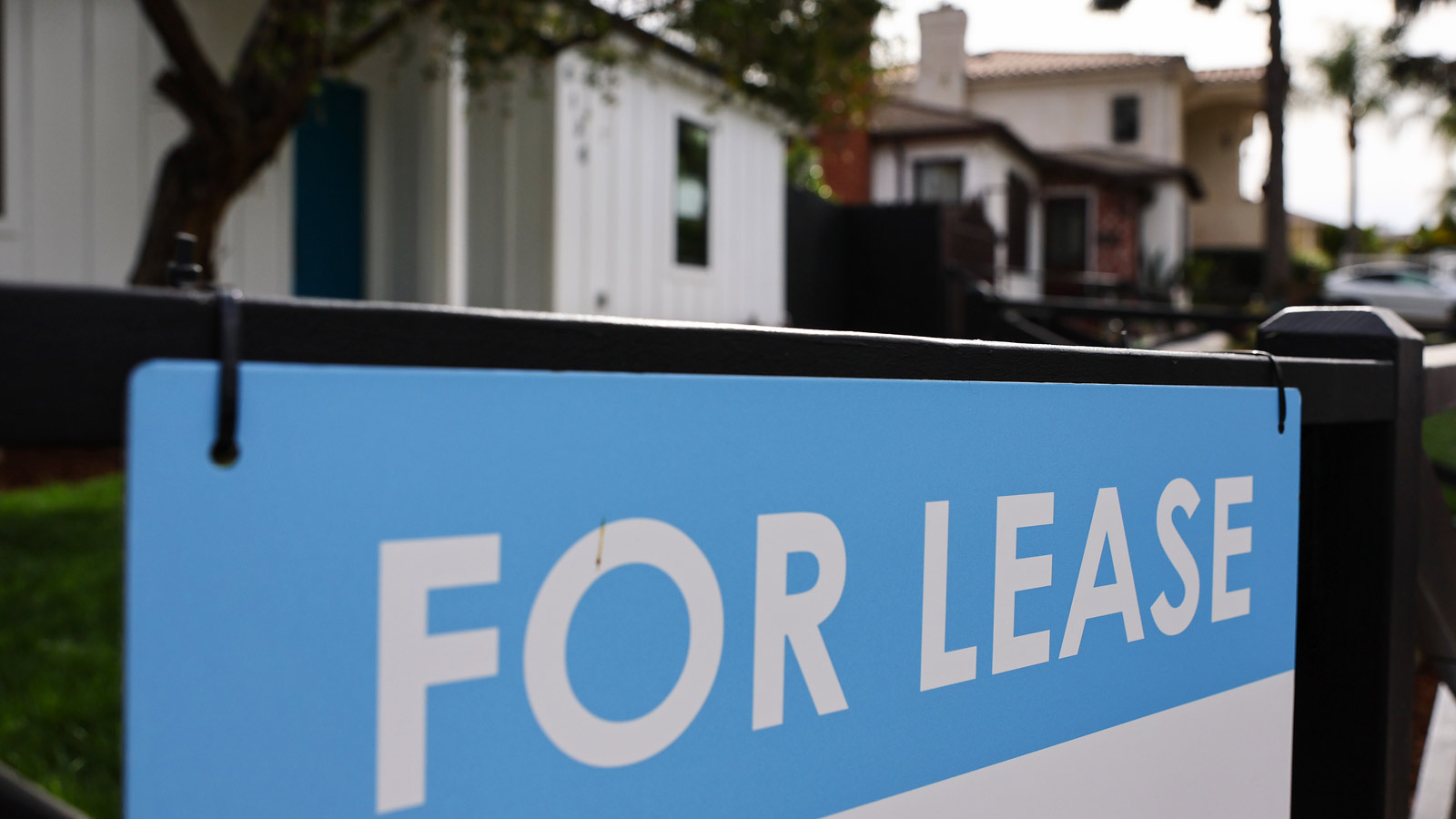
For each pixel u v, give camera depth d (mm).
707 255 10109
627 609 684
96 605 3443
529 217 8438
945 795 897
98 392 500
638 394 682
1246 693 1246
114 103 6449
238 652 534
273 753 546
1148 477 1096
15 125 6043
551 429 643
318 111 6918
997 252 14195
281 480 547
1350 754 1572
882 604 839
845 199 18766
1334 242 42812
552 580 647
